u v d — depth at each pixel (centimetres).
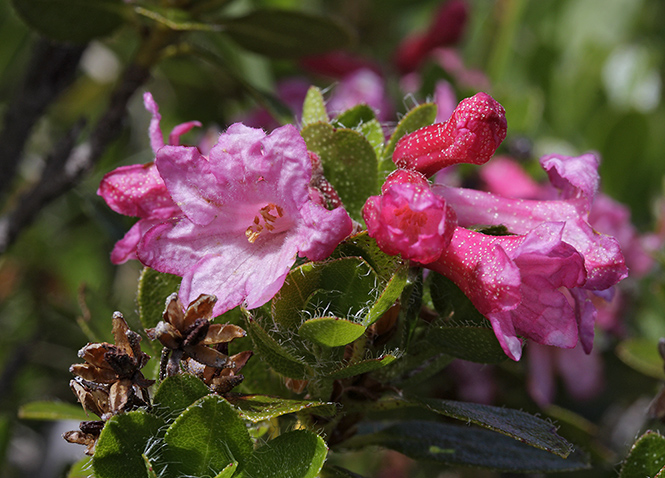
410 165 21
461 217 22
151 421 20
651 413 22
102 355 21
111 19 25
